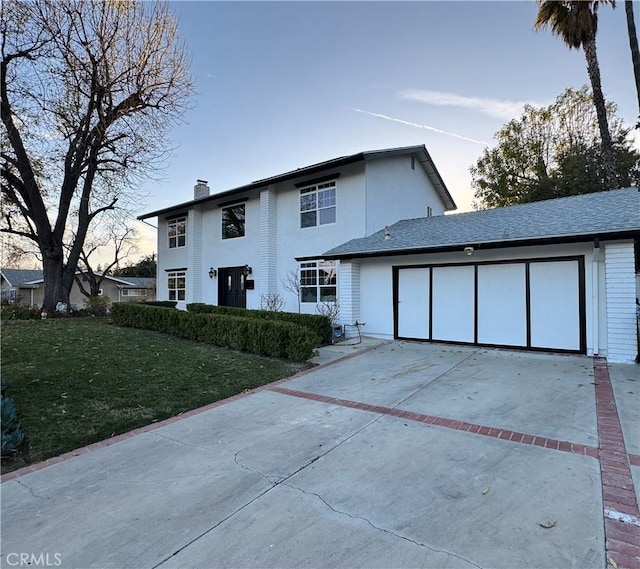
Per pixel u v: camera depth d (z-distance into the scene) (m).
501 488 3.00
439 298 9.96
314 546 2.37
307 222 13.86
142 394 5.57
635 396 5.21
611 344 7.30
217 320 9.49
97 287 30.75
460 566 2.17
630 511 2.67
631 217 7.38
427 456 3.60
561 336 8.21
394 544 2.37
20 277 34.28
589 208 9.16
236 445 3.95
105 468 3.48
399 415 4.75
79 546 2.42
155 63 12.90
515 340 8.79
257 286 15.31
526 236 7.91
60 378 6.02
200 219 18.25
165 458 3.66
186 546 2.40
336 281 12.77
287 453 3.74
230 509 2.79
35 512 2.80
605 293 7.57
